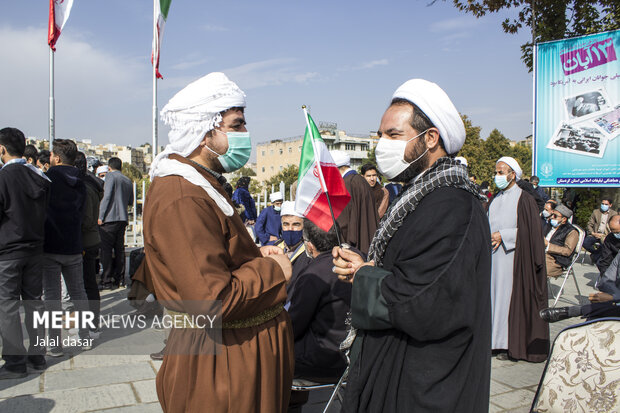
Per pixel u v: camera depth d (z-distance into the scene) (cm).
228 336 159
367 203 483
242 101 180
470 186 158
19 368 367
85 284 476
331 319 241
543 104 1088
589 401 200
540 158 1098
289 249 362
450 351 145
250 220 884
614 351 199
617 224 584
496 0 1214
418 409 144
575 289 731
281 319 180
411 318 140
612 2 1155
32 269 376
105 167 802
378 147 173
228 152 177
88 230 478
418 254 146
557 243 655
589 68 1031
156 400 333
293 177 5825
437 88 168
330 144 8238
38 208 373
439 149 169
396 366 150
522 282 432
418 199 156
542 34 1195
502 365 425
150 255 157
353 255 177
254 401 159
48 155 536
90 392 344
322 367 246
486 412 155
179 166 162
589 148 1041
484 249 151
